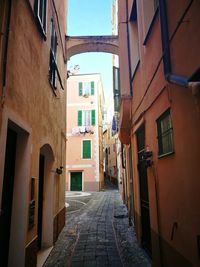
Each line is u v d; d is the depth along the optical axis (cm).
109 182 3962
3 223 363
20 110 370
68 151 2823
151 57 448
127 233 782
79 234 791
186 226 289
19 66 368
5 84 305
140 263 520
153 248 458
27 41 414
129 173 941
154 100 432
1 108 294
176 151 321
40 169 662
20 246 377
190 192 275
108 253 593
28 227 407
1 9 300
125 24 725
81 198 1952
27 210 397
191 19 260
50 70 634
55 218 704
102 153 3306
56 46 733
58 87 784
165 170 375
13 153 405
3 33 303
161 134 415
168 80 326
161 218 402
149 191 486
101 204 1571
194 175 262
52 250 626
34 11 457
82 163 2784
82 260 549
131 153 789
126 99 702
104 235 769
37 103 484
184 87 280
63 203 905
